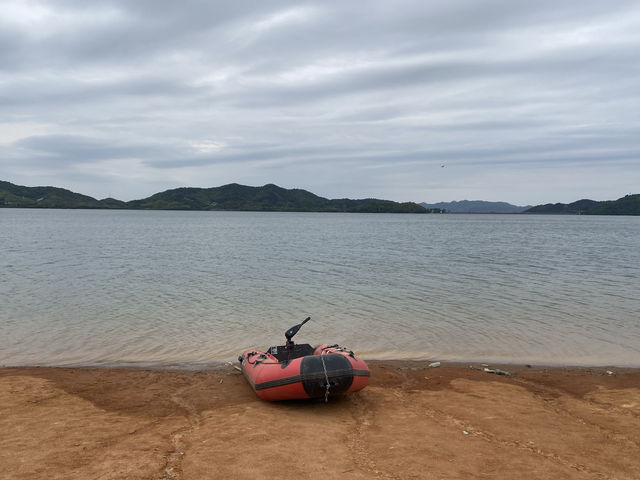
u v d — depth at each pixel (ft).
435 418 32.40
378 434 29.32
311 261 139.13
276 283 96.84
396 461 25.30
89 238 230.68
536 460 25.52
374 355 50.24
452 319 65.77
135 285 92.43
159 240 226.38
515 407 34.32
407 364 46.98
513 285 95.09
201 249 178.09
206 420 31.42
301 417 32.37
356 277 105.91
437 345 53.78
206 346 52.34
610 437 28.84
